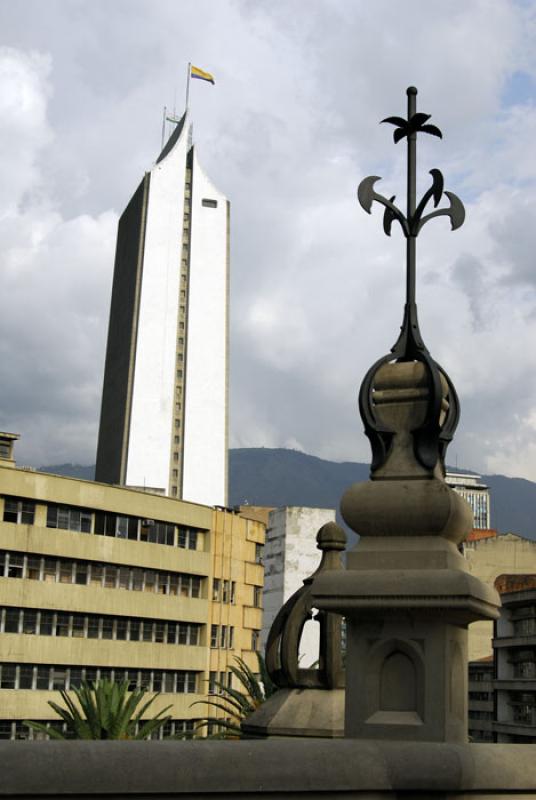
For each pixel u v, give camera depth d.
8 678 61.09
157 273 179.75
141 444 173.38
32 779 3.86
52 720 62.34
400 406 5.48
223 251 184.00
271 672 9.01
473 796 4.77
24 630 62.09
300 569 105.81
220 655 73.50
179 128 198.88
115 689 37.84
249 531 77.75
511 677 84.94
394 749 4.68
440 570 5.11
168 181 183.50
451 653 5.19
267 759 4.32
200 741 4.29
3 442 68.94
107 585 66.62
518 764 4.93
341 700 8.59
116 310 191.50
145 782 4.04
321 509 107.75
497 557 102.06
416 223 5.93
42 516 63.25
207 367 179.12
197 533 73.44
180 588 71.69
